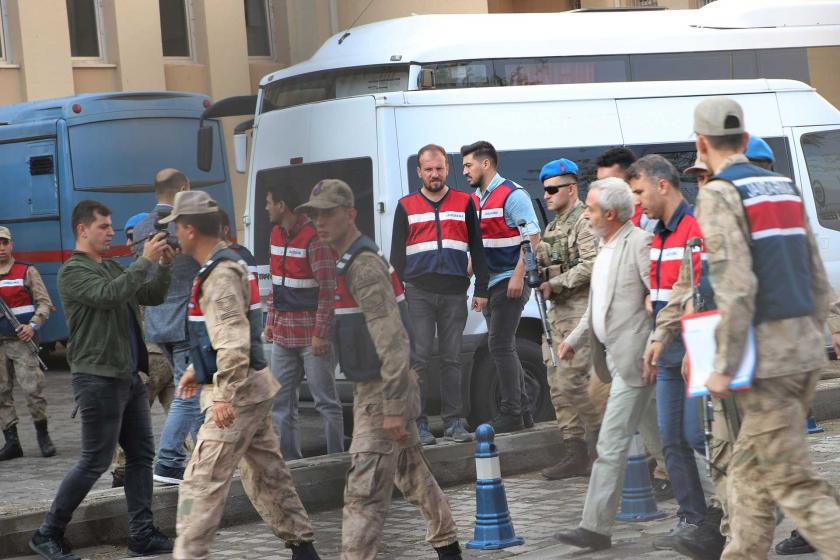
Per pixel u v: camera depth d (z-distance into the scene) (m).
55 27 26.25
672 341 8.25
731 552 6.66
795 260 6.43
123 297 8.95
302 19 30.33
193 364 7.93
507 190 12.31
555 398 11.48
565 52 15.16
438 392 13.06
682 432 8.46
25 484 12.63
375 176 13.34
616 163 10.27
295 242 11.42
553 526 9.69
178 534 7.67
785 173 15.39
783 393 6.41
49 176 23.06
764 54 16.55
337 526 10.27
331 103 13.84
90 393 9.12
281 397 11.53
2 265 14.34
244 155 17.95
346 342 7.82
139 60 27.61
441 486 11.54
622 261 8.79
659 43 15.77
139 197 23.47
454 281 11.99
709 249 6.36
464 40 14.67
